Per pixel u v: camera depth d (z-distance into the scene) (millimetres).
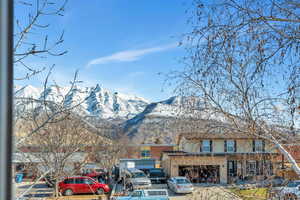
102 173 29688
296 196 4969
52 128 8648
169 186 25281
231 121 5367
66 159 8977
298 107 4621
